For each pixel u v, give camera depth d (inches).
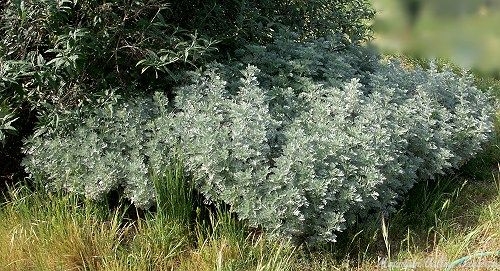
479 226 151.3
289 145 136.4
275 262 127.2
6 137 150.3
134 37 149.8
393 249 146.5
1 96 143.9
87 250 132.0
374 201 143.8
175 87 156.4
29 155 148.9
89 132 145.9
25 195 146.9
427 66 251.6
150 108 151.6
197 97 150.1
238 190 132.4
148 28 148.6
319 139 140.7
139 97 152.1
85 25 148.1
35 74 136.9
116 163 140.2
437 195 163.0
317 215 135.6
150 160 139.9
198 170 135.9
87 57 145.9
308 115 152.6
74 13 148.5
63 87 149.4
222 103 148.5
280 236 133.3
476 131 170.2
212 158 132.6
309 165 133.1
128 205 147.5
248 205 130.7
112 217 144.9
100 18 143.5
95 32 146.9
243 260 131.7
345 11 215.2
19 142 157.3
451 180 173.5
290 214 130.0
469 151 171.9
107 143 146.6
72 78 146.0
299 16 201.9
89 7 143.7
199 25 168.4
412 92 177.9
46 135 146.6
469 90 186.7
